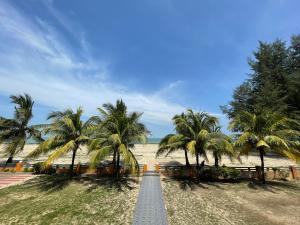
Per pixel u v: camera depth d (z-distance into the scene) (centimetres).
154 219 1099
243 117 1998
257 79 4069
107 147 1697
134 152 4106
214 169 1941
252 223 1057
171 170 2141
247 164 2802
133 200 1393
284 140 1778
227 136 1853
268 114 1930
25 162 2781
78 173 2175
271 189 1683
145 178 2017
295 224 1048
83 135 1908
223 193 1572
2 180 1930
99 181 1884
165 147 2134
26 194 1518
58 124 1895
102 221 1074
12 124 2597
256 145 1775
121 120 1848
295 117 3145
